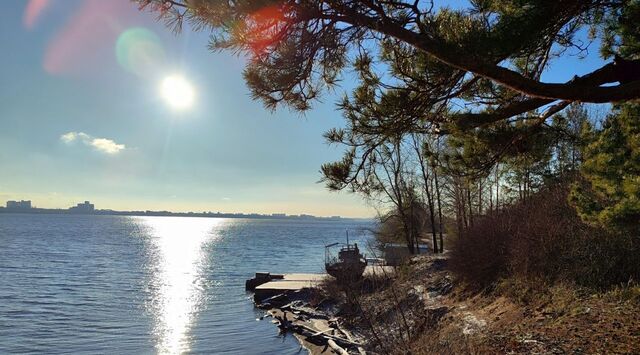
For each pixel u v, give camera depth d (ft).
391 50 18.16
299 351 65.31
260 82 15.01
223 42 13.21
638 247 39.52
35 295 121.08
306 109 16.85
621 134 24.32
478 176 21.90
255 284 131.85
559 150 25.27
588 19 19.49
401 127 18.72
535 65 20.56
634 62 15.34
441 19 15.72
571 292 38.78
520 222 55.16
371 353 45.44
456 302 54.03
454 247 65.87
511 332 33.91
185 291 131.03
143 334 80.33
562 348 27.63
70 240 368.48
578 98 13.85
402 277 70.59
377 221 130.31
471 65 13.83
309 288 102.73
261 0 11.92
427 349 34.35
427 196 118.42
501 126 20.63
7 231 471.62
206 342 74.02
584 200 27.02
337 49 15.08
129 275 168.35
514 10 15.92
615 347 25.70
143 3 12.87
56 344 73.92
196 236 529.86
